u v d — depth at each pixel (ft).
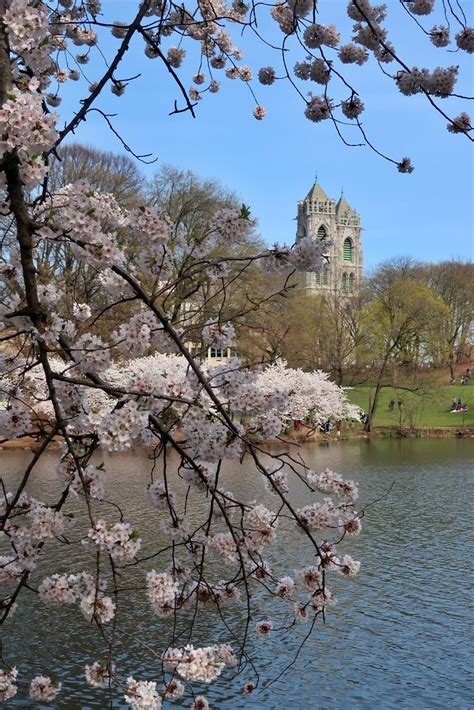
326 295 191.21
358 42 17.63
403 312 161.07
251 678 32.35
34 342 13.24
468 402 197.06
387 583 46.06
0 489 67.92
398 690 31.17
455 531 61.21
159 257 13.92
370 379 171.01
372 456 114.01
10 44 10.89
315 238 12.80
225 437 13.75
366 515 68.18
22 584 12.98
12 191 11.63
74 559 46.52
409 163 16.46
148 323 14.15
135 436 11.98
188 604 15.29
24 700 29.50
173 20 19.60
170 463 93.15
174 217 114.73
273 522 14.76
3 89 11.05
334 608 41.22
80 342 13.96
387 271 231.71
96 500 12.75
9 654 33.94
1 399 14.64
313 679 32.27
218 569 41.37
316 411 143.64
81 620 38.14
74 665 32.81
